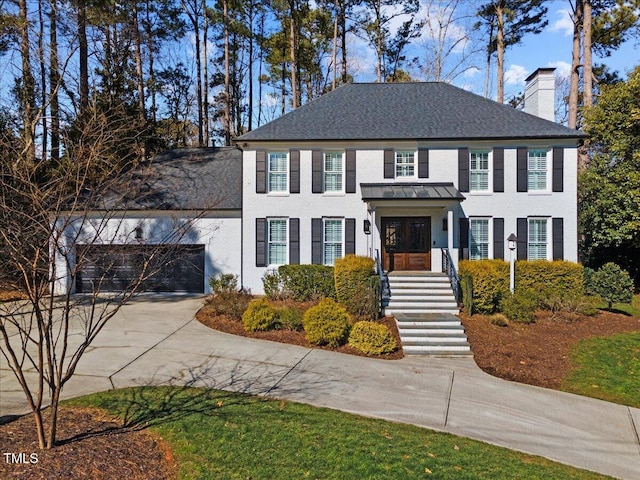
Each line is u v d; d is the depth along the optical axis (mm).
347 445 5887
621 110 19250
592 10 26000
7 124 14695
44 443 5301
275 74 37938
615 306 16469
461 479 5223
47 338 5258
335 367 9633
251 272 17812
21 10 17328
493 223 17188
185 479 4984
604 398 8508
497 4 29312
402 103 19781
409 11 32469
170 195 18797
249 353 10352
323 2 31953
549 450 6371
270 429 6289
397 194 16219
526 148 17078
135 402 7195
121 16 22078
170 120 32656
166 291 18281
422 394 8305
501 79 29391
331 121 18656
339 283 14953
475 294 13797
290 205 17781
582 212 20375
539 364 10148
